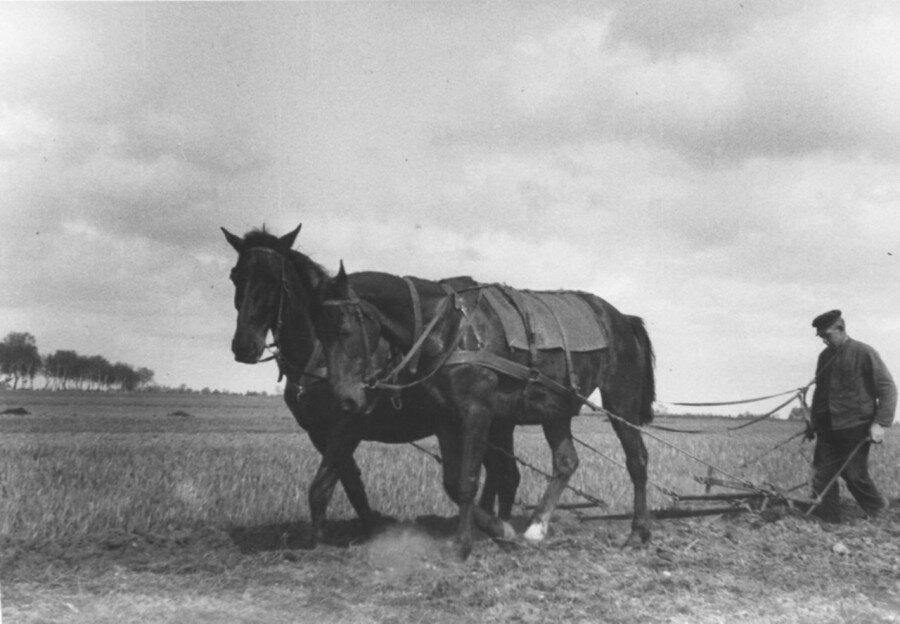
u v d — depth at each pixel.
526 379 7.88
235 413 62.88
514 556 7.55
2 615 5.70
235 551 7.98
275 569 7.18
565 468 8.46
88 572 7.06
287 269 7.51
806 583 6.76
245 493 11.49
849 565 7.33
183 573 7.08
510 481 9.11
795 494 12.11
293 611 6.01
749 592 6.47
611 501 11.99
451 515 10.66
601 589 6.48
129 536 8.73
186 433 32.62
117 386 140.75
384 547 8.01
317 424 8.17
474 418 7.48
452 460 7.66
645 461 8.97
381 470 13.67
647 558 7.52
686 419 60.56
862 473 9.53
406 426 8.30
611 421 9.04
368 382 7.16
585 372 8.54
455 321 7.62
